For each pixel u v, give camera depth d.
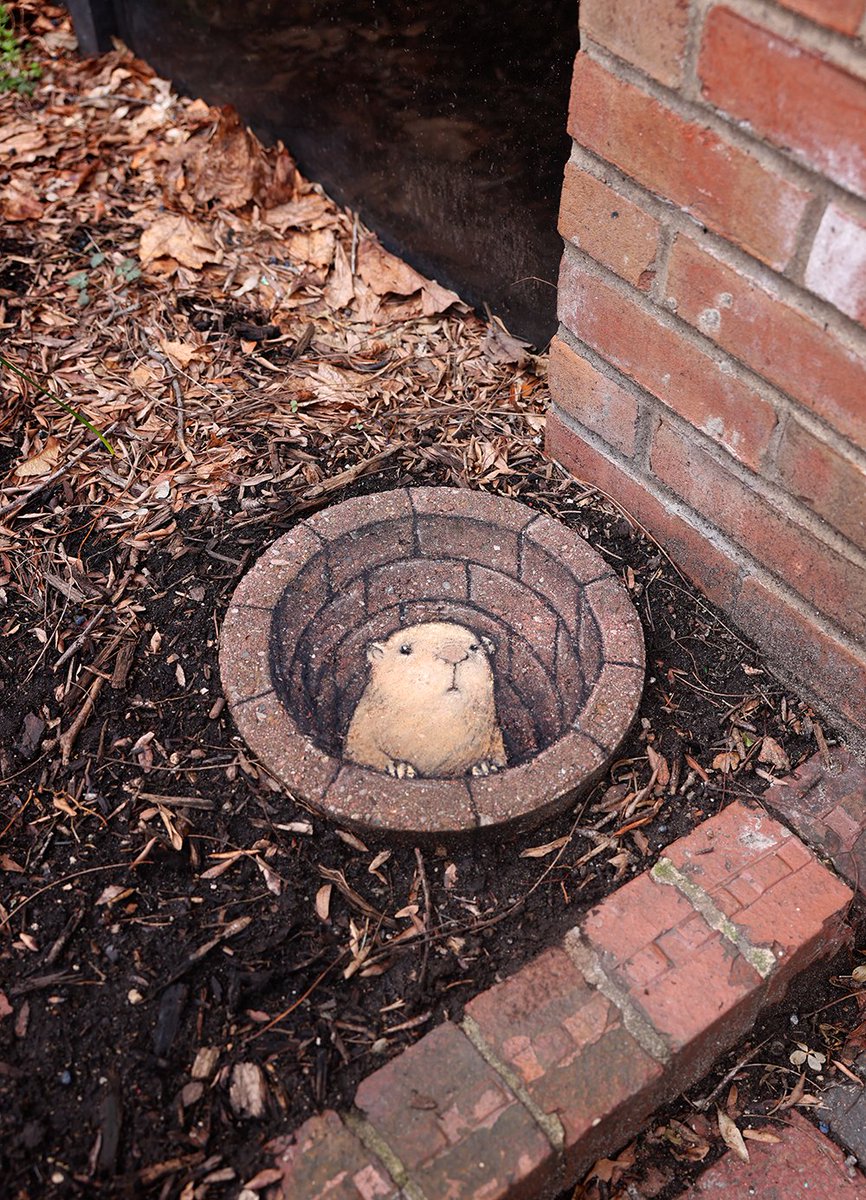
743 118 0.68
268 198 1.28
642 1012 0.72
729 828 0.80
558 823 0.81
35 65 1.46
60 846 0.80
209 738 0.85
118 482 1.01
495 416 1.06
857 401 0.71
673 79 0.71
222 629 0.86
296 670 0.87
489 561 0.93
